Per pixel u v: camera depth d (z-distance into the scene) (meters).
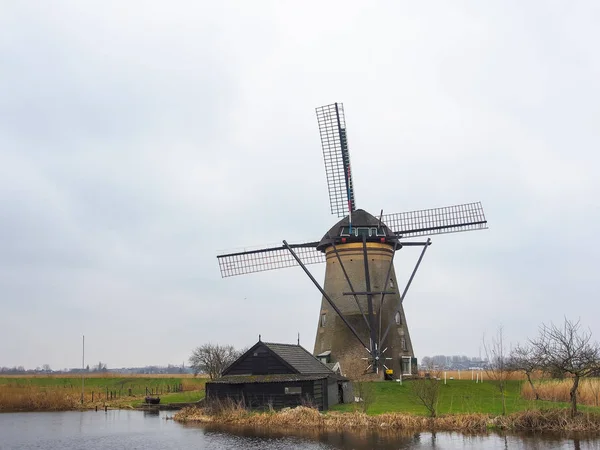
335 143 52.06
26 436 32.34
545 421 29.48
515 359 45.59
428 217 51.56
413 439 27.25
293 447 25.92
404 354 49.22
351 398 41.81
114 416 42.91
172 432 32.19
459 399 39.16
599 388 37.31
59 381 81.94
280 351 38.91
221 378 38.53
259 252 53.47
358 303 47.03
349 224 50.28
